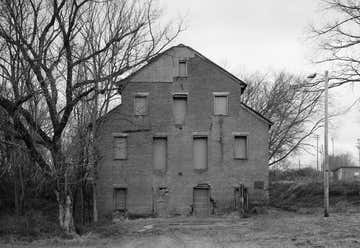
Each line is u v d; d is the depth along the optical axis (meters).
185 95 42.00
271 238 22.61
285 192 52.28
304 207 42.25
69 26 26.28
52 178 26.64
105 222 34.41
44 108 30.30
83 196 34.78
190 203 40.81
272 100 63.56
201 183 41.03
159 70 42.28
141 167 41.19
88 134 29.98
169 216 40.44
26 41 24.89
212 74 42.28
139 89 42.03
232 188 40.97
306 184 49.34
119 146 41.44
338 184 45.00
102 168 40.94
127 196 40.81
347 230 23.36
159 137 41.62
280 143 62.00
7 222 28.77
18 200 36.09
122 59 28.45
